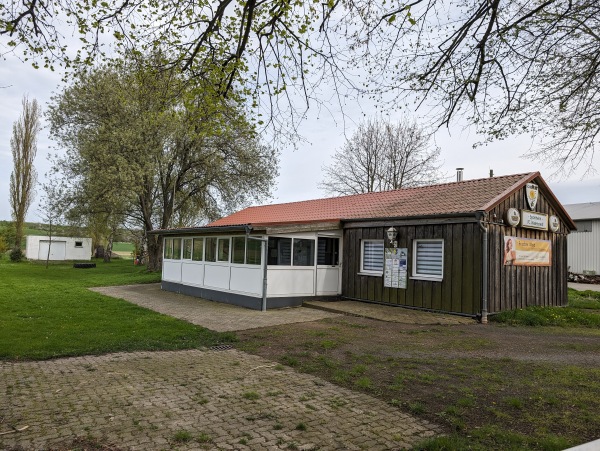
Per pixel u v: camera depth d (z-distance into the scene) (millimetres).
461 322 10773
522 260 12594
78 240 43062
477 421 4480
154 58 6707
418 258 12820
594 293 19547
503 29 5152
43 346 7570
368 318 11367
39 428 4129
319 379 5984
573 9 5469
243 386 5617
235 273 14180
